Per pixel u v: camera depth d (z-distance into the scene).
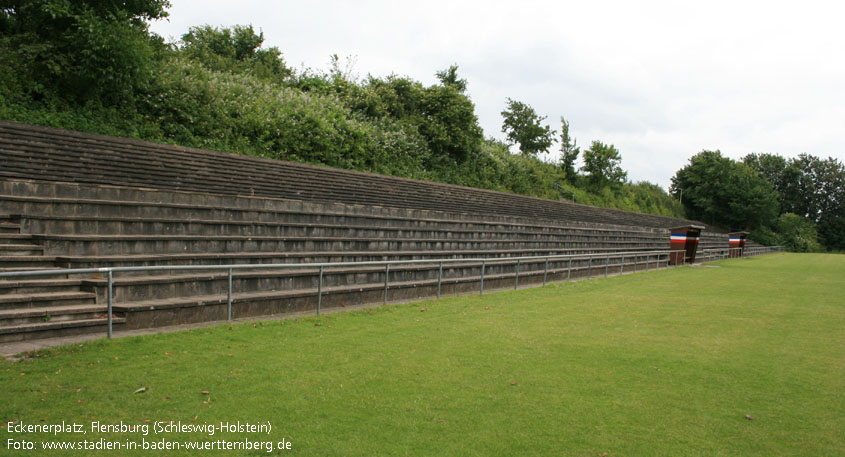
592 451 4.46
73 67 19.02
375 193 21.83
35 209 9.46
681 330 9.87
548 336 8.96
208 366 6.25
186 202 11.97
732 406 5.73
